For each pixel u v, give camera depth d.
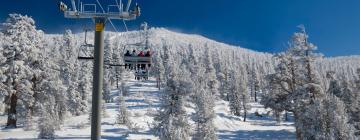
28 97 47.84
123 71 135.00
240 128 77.69
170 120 39.66
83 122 59.00
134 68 16.80
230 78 138.12
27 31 48.62
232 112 103.94
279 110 53.03
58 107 58.06
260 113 113.44
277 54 52.84
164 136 38.28
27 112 48.78
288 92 52.56
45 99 49.88
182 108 47.31
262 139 60.03
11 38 47.38
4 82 46.28
